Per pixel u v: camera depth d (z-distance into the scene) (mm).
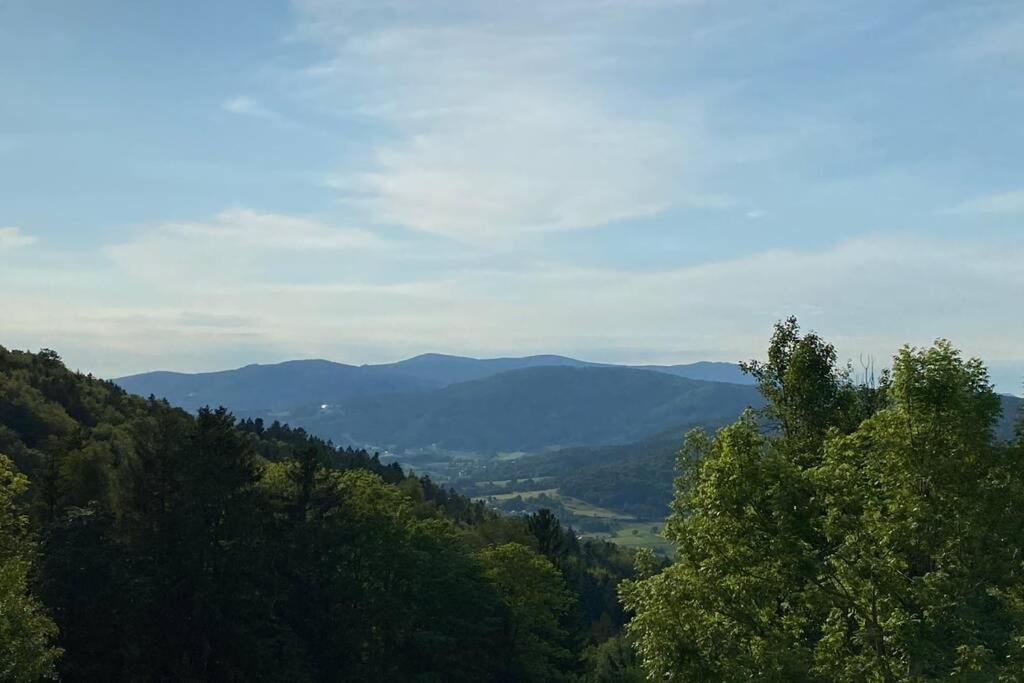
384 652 55812
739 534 18875
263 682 44312
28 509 49312
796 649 18688
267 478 58719
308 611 51312
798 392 25609
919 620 16766
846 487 18531
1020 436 18344
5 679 26625
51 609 39000
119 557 42250
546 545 86062
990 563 17359
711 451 22875
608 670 79062
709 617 19781
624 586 21422
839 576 18422
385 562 55188
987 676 16172
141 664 40781
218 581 44375
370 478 60500
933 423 17844
